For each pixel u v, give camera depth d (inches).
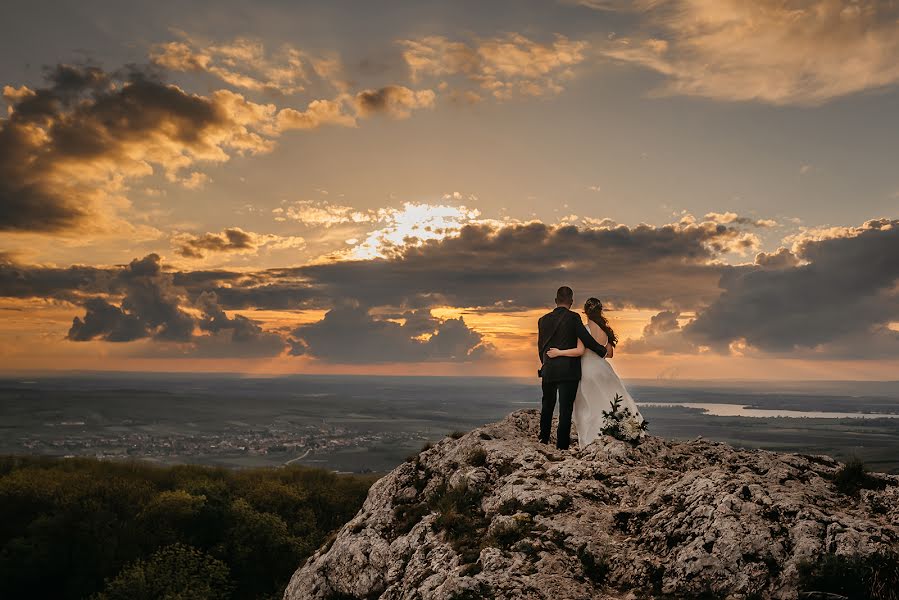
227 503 1331.2
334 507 1496.1
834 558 281.3
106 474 1542.8
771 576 290.0
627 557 325.1
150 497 1401.3
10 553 1139.9
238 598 1145.4
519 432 542.9
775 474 369.7
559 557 328.8
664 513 342.0
